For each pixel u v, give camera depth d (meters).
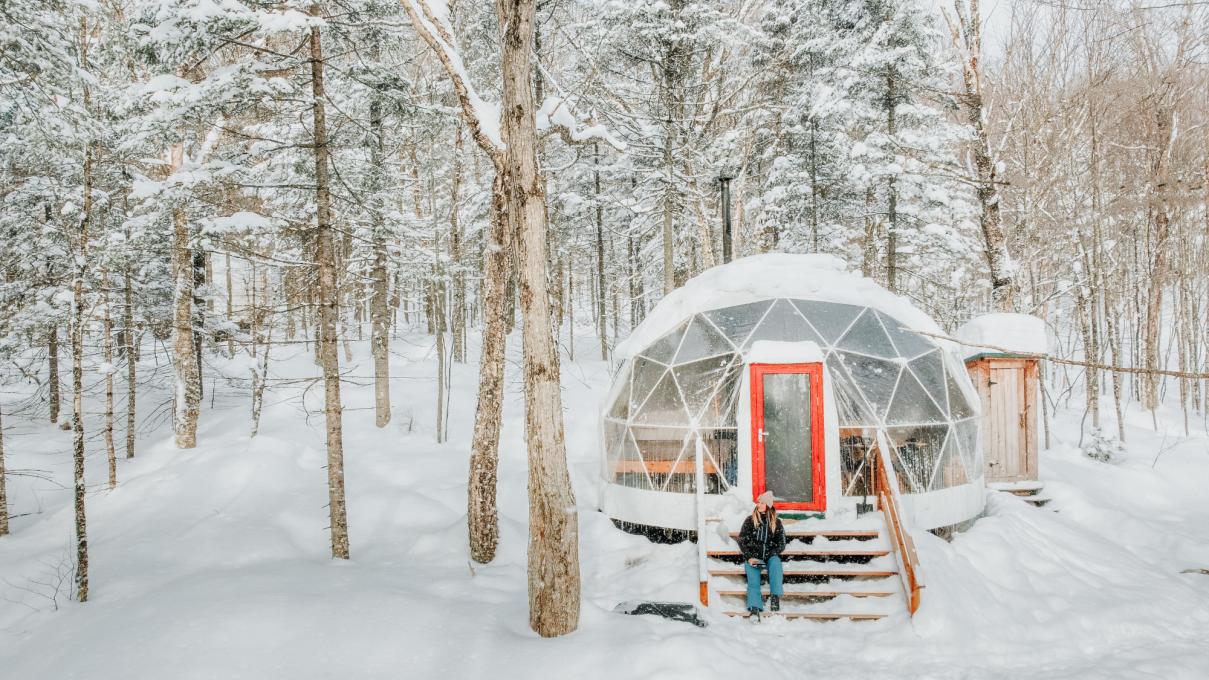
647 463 9.66
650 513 9.41
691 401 9.81
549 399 6.36
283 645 5.77
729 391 9.65
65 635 6.37
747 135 21.14
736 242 20.28
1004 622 6.95
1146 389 21.34
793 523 8.48
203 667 5.32
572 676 5.45
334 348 9.10
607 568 8.59
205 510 11.20
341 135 11.01
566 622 6.32
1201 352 27.03
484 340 9.12
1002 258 13.84
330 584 7.48
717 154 21.39
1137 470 13.73
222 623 6.04
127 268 14.15
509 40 6.16
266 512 11.05
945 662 6.30
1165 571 8.76
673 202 18.84
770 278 10.73
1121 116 19.28
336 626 6.17
